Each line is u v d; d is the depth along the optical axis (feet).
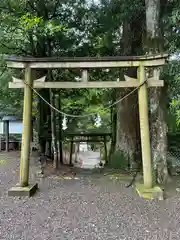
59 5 21.47
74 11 21.85
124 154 21.71
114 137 24.58
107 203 12.93
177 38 15.81
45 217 11.03
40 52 22.21
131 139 21.72
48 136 25.08
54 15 21.35
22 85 14.84
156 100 17.07
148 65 14.34
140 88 14.58
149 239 9.07
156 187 14.51
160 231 9.75
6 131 30.40
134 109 21.91
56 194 14.42
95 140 27.17
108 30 22.34
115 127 24.64
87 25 22.43
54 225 10.21
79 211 11.78
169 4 16.74
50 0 20.77
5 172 19.61
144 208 12.24
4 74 23.48
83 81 14.85
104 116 34.24
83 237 9.18
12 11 19.07
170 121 19.99
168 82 16.89
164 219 10.93
